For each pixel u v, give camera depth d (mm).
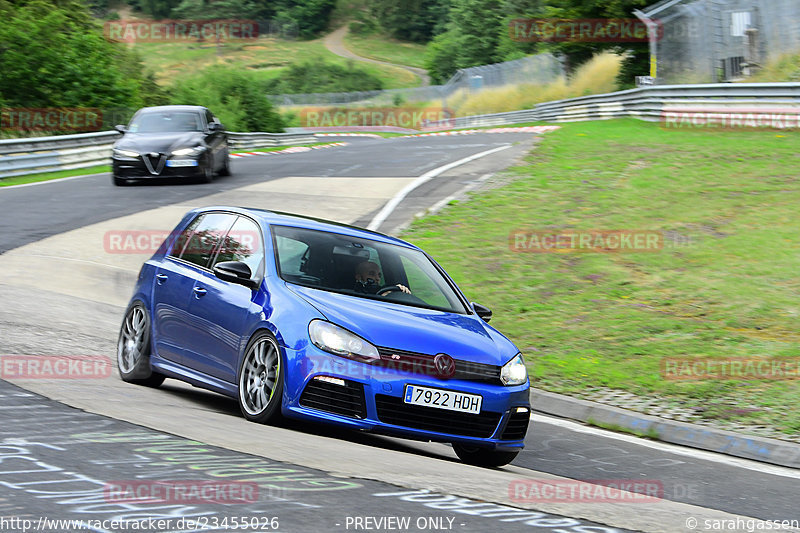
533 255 51938
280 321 23078
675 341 38062
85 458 16484
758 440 27516
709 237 53562
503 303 44156
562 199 66562
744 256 49406
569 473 24203
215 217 28641
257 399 23312
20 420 19453
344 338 22203
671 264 48844
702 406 31188
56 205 69875
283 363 22531
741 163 75000
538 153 91625
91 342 33906
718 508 20906
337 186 78938
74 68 144500
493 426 23062
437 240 56031
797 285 44406
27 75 141250
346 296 24391
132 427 19672
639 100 132500
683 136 97562
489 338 24594
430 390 22219
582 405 31812
